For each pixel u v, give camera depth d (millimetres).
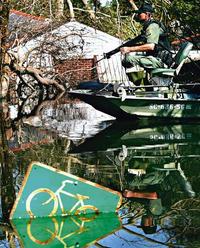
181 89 12797
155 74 12188
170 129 11328
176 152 8414
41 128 11875
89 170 6961
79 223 4562
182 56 12141
